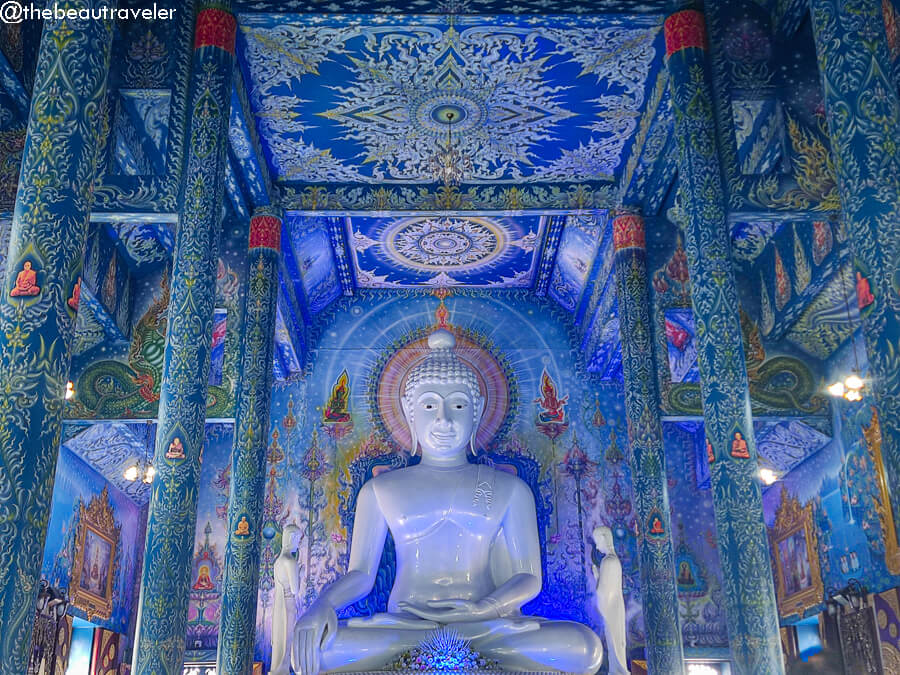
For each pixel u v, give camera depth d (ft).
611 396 58.39
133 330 41.37
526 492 41.60
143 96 32.17
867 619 44.11
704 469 58.29
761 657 24.71
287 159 42.37
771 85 31.78
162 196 30.12
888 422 19.51
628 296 41.96
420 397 43.42
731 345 27.86
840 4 22.58
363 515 41.16
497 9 33.65
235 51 34.12
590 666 34.58
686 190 30.58
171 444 27.58
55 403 19.13
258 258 42.04
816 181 30.40
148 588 26.25
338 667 34.40
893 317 19.90
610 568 39.06
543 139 41.24
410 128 40.42
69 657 49.88
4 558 17.52
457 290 60.49
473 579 39.58
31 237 19.93
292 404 58.03
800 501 53.01
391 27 34.14
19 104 32.22
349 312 60.08
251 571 36.78
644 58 36.06
